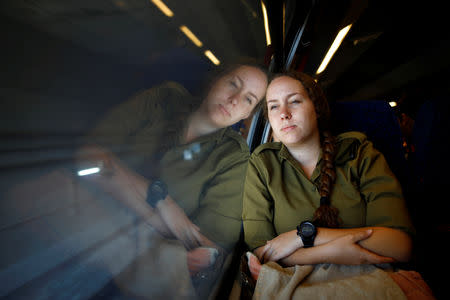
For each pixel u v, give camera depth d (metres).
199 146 1.45
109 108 1.27
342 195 1.21
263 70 1.43
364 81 6.68
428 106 1.79
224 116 1.45
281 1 1.77
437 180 1.72
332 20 3.38
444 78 5.00
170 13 1.62
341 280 0.88
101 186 0.90
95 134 1.04
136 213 0.98
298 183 1.32
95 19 1.28
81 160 0.86
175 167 1.37
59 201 0.71
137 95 1.37
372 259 0.98
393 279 0.88
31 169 0.68
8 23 0.88
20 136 0.70
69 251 0.65
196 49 1.74
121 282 0.74
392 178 1.16
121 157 1.11
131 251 0.82
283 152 1.34
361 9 3.49
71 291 0.62
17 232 0.58
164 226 1.06
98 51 1.32
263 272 0.96
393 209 1.08
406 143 2.59
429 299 0.84
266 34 2.01
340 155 1.29
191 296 0.90
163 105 1.39
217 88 1.44
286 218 1.26
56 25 1.09
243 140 1.58
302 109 1.21
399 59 5.28
